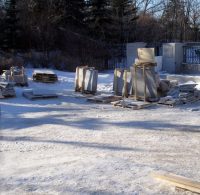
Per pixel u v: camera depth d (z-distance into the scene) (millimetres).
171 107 15992
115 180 7172
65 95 19516
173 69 30516
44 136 11516
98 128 12406
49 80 23344
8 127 12945
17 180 7414
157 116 14195
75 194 6559
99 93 20000
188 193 6504
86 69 19922
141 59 18453
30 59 32531
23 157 9273
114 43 40969
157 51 37719
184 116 14086
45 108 16297
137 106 15805
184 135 11305
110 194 6527
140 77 17266
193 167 8180
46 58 32688
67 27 39500
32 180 7352
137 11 51688
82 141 10758
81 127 12594
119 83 18781
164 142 10531
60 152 9602
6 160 9070
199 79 22156
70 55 36250
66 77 25875
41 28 36938
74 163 8359
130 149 9805
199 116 14047
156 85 17219
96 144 10375
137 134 11500
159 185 6879
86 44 37594
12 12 35531
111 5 43000
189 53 30484
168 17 53281
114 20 42156
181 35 51906
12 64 29859
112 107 16344
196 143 10391
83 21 40688
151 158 8914
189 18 54125
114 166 8023
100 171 7695
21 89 21109
